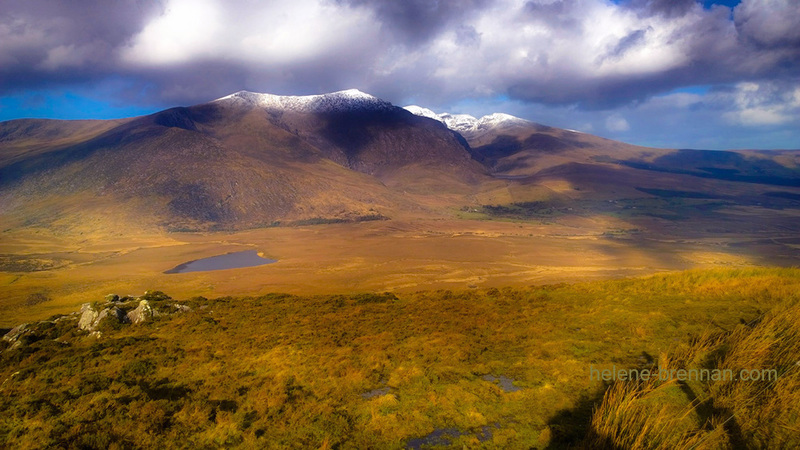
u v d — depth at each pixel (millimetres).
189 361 16797
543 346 14727
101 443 10492
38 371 17438
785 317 13633
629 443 8484
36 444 10445
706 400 10016
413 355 14898
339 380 13281
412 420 10570
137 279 119562
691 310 17797
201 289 105562
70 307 86312
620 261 153500
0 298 96062
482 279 119812
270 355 16406
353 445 9758
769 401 9328
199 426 11148
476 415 10469
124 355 18312
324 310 25188
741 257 160000
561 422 9977
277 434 10438
